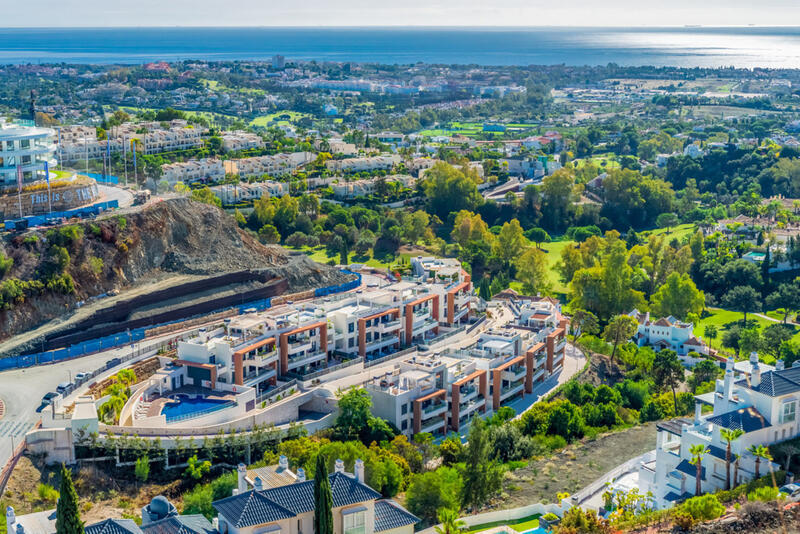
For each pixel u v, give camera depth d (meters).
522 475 167.75
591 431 194.75
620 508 138.88
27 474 151.25
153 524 111.06
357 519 114.12
